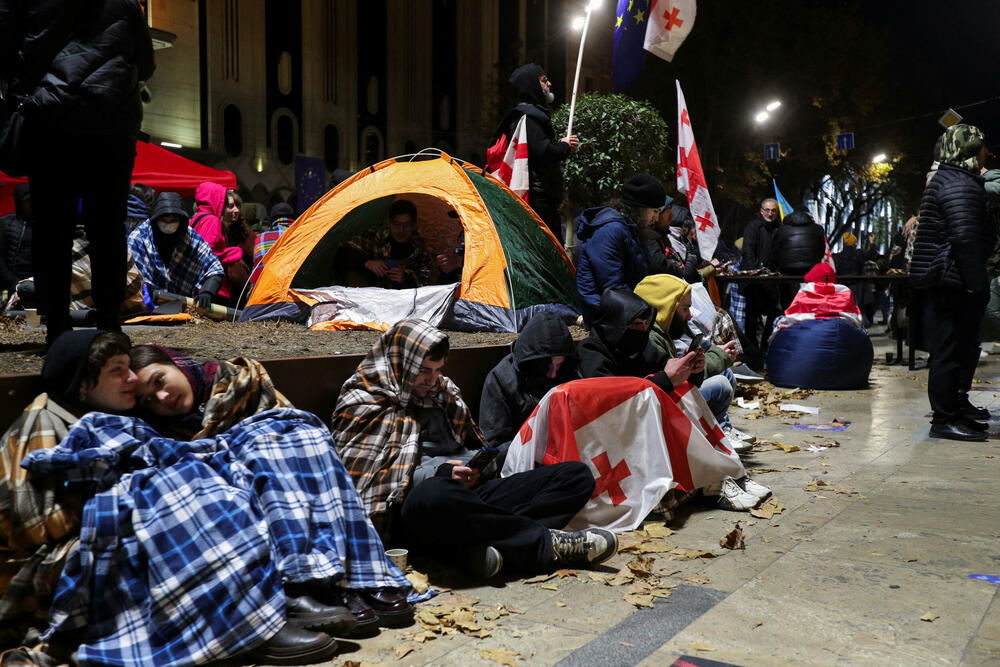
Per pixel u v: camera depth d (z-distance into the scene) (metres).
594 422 4.30
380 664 2.79
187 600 2.81
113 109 3.60
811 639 2.95
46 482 2.87
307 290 6.80
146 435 3.02
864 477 5.27
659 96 28.36
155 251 6.40
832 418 7.31
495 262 6.62
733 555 3.87
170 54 24.80
